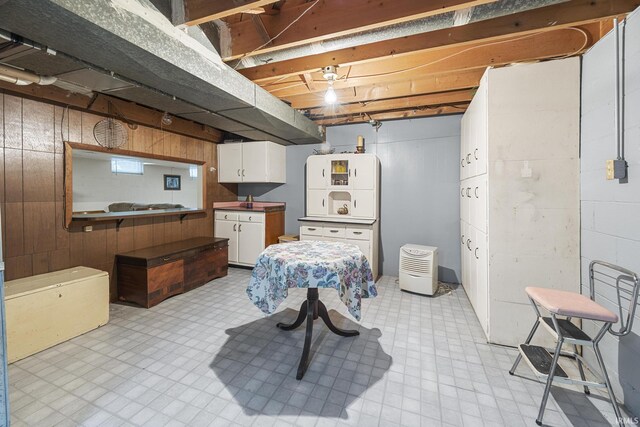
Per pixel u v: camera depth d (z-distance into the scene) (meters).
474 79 2.88
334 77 2.58
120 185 4.23
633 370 1.54
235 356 2.12
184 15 1.75
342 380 1.86
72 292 2.35
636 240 1.51
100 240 3.01
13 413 1.54
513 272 2.22
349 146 4.37
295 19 1.91
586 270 1.97
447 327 2.59
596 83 1.84
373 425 1.50
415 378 1.88
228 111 2.89
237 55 2.16
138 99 2.54
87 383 1.80
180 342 2.31
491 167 2.22
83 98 2.71
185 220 4.09
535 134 2.11
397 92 3.17
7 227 2.32
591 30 2.09
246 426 1.48
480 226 2.54
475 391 1.76
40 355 2.10
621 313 1.63
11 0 1.20
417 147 4.02
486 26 1.98
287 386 1.79
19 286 2.19
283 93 3.22
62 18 1.34
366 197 3.97
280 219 4.73
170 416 1.54
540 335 2.18
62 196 2.67
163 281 3.14
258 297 2.14
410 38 2.18
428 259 3.36
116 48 1.64
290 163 4.79
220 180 4.65
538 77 2.09
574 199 2.05
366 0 1.71
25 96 2.39
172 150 3.81
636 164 1.50
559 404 1.65
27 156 2.42
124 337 2.38
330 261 1.93
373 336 2.43
